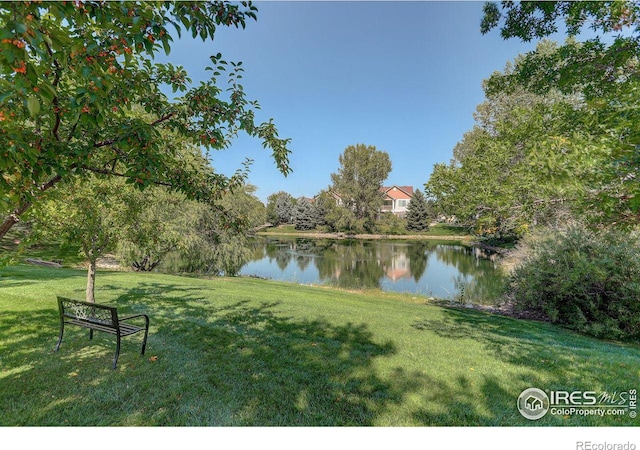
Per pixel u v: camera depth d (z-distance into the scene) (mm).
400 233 47688
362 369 3814
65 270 11578
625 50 3123
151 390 3129
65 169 2199
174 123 2959
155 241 6590
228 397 3057
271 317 6105
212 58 2721
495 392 3318
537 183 2812
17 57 1381
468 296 11938
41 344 4219
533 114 3578
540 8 3576
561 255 8133
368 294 12047
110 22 1800
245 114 3234
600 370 3990
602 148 2309
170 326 5195
